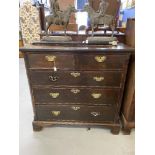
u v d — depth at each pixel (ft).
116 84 5.00
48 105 5.43
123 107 5.93
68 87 5.09
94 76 4.89
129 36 5.39
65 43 5.15
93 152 4.99
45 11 6.37
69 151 5.02
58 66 4.77
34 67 4.82
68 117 5.64
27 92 8.48
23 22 12.50
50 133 5.76
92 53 4.56
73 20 6.86
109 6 5.19
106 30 6.49
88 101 5.30
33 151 5.02
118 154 4.91
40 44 5.18
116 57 4.62
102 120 5.63
